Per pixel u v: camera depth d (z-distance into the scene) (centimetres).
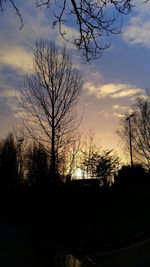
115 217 3256
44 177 4147
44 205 4047
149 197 3731
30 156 4884
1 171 5662
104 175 4312
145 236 2492
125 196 3869
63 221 3472
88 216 3450
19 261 1878
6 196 5331
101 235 2706
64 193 3941
